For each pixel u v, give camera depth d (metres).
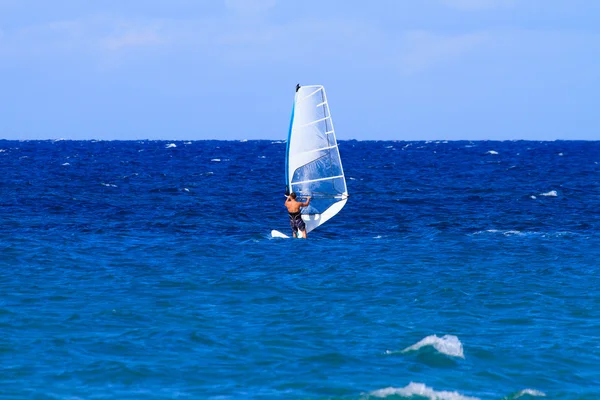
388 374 53.16
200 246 112.69
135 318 68.00
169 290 80.38
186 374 52.69
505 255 104.56
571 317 69.62
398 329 65.12
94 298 75.88
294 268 94.25
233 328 65.06
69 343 59.72
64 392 48.72
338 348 59.16
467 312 71.44
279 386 50.41
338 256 104.12
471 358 56.88
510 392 50.03
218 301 75.69
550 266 95.62
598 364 55.91
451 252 107.25
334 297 77.75
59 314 68.88
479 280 86.31
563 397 49.06
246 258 102.12
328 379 51.84
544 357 57.28
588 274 90.25
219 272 91.06
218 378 51.94
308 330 64.50
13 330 63.03
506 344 60.59
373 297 77.75
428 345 59.22
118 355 56.88
